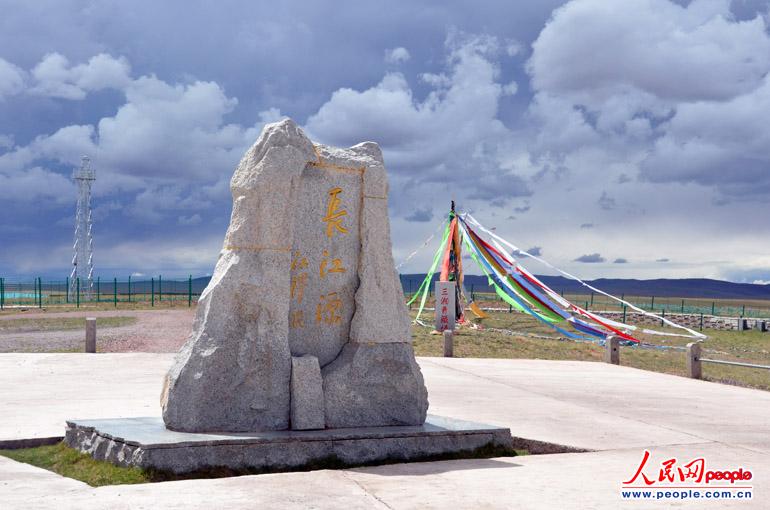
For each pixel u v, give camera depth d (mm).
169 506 6219
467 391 14508
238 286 8695
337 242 9617
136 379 14859
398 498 6723
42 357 18234
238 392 8586
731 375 22297
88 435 8414
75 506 6172
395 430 8992
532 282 32031
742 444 10359
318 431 8734
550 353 25547
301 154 9148
